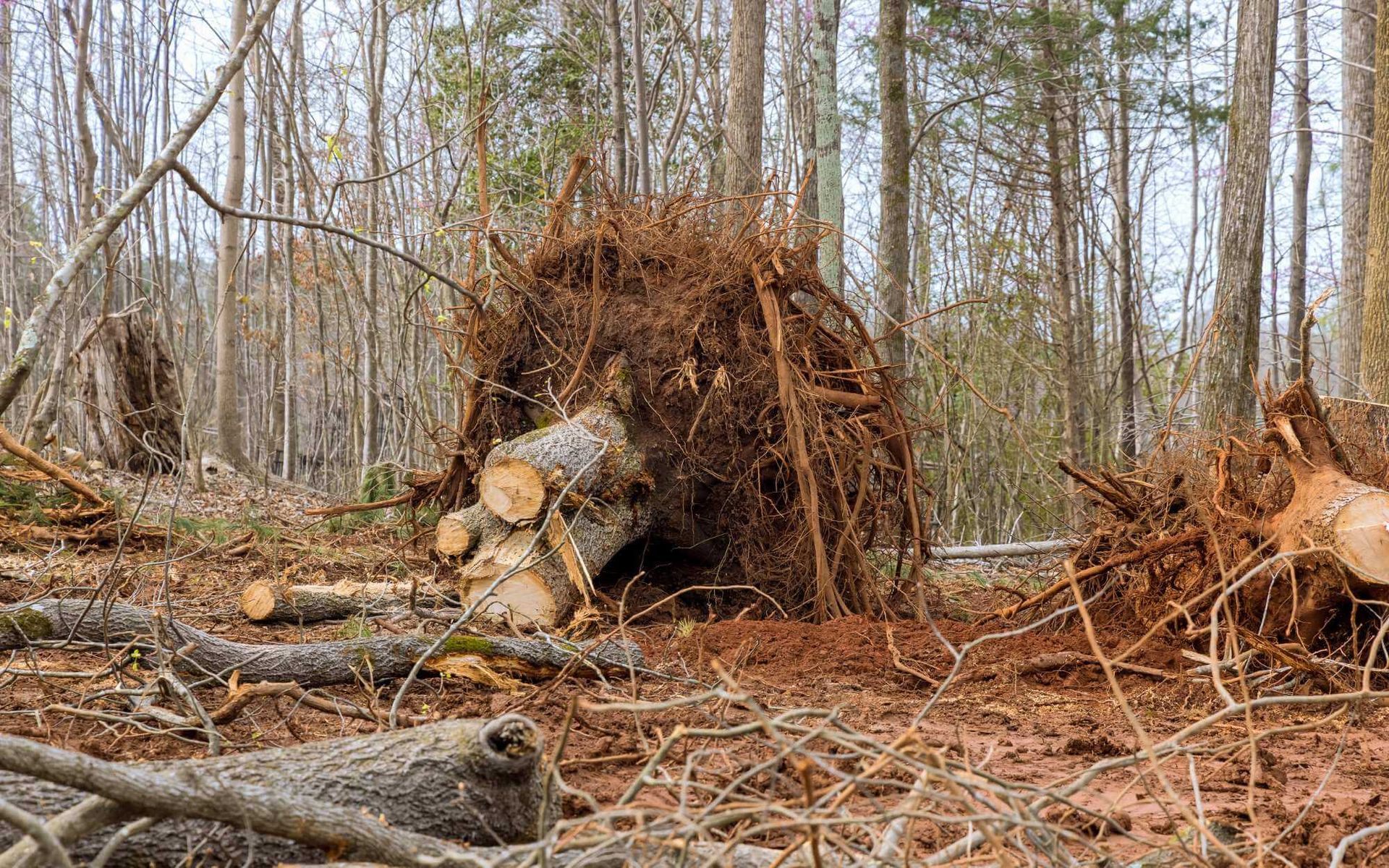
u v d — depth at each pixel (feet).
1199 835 8.65
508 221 56.34
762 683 17.99
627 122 66.64
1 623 15.11
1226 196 41.65
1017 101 69.00
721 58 83.10
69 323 46.09
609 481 24.06
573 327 27.25
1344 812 11.18
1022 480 72.23
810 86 75.15
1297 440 19.94
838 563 25.14
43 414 36.76
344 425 72.64
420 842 7.23
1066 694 18.28
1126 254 73.82
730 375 25.95
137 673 14.11
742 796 10.26
